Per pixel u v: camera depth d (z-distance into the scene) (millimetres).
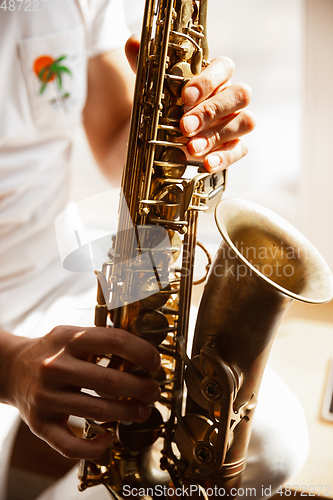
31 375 593
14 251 856
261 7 2047
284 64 2111
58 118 848
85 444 596
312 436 1115
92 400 589
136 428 685
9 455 852
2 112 791
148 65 622
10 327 859
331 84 2004
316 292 683
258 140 2201
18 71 794
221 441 627
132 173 643
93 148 971
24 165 840
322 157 2090
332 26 1936
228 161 695
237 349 670
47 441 603
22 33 781
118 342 590
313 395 1304
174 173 658
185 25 623
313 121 2066
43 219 877
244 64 2146
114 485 706
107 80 966
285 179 2217
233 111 666
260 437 798
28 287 875
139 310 677
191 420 688
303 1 1937
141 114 640
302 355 1545
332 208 2121
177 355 710
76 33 836
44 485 863
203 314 696
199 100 629
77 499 752
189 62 634
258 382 698
